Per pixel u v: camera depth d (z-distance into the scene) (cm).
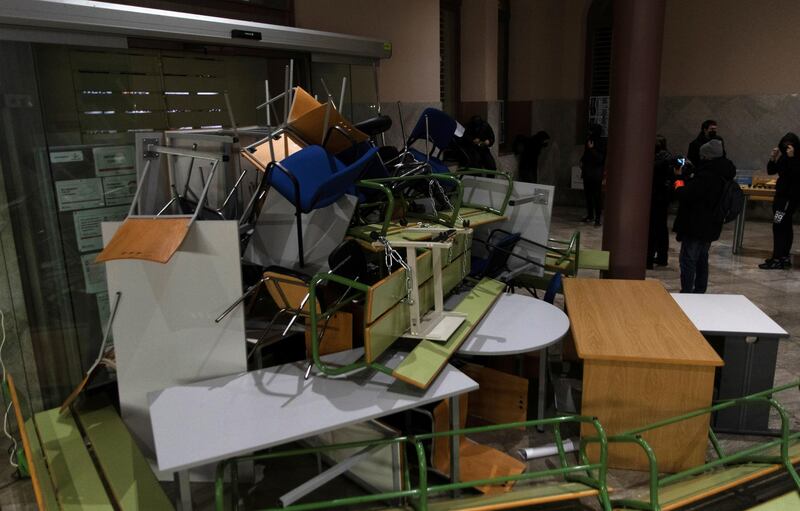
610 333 310
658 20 406
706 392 281
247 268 318
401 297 271
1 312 303
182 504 229
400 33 621
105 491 251
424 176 329
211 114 401
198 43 374
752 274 613
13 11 272
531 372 388
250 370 300
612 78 430
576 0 962
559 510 263
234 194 334
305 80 469
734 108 868
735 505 247
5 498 283
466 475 289
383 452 264
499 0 907
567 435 329
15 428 319
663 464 294
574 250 432
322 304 276
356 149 327
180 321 269
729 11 847
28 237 306
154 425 229
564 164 1013
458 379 261
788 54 824
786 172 604
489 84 839
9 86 287
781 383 382
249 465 285
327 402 246
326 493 282
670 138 917
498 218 383
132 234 262
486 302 339
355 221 326
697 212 486
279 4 486
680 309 345
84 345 332
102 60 325
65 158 314
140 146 310
